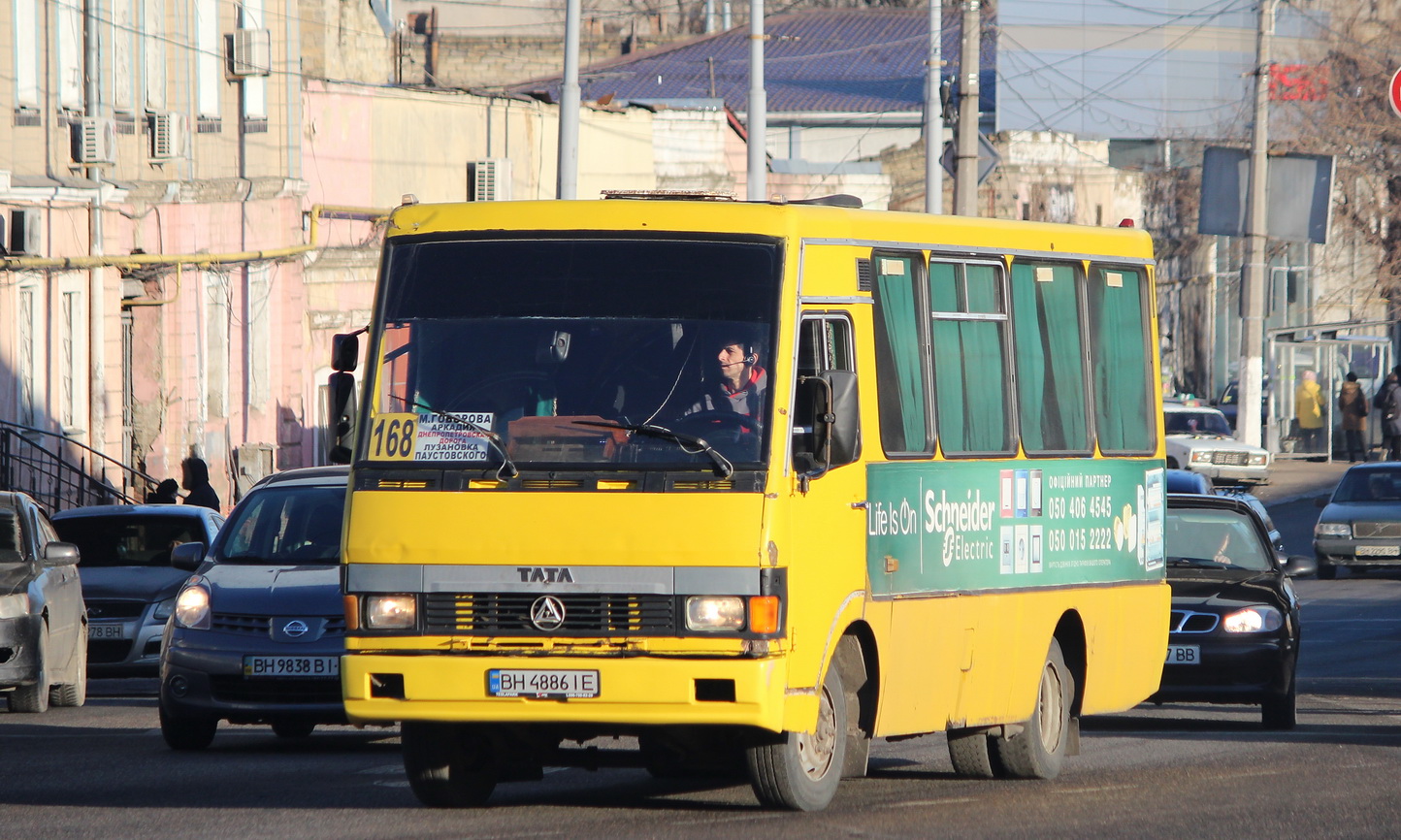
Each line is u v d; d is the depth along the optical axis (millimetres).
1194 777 34469
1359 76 171625
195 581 40031
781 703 26906
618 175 144625
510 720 26984
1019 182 196000
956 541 32156
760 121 103938
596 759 29938
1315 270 186000
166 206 88875
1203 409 133500
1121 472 37531
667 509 26875
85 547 57906
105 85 83000
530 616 27062
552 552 27016
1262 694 44625
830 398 27625
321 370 105375
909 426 31094
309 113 103250
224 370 94000
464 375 28062
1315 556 93812
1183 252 195875
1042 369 35219
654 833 26750
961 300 33031
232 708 38062
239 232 95188
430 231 28953
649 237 28422
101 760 36906
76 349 80688
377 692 27500
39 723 44562
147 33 87562
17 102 76312
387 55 140625
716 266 28156
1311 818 29203
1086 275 36844
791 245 28266
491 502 27266
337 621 38625
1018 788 33094
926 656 31156
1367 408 146625
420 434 27844
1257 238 130500
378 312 28719
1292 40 182875
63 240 79312
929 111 105375
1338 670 60219
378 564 27547
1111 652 37188
